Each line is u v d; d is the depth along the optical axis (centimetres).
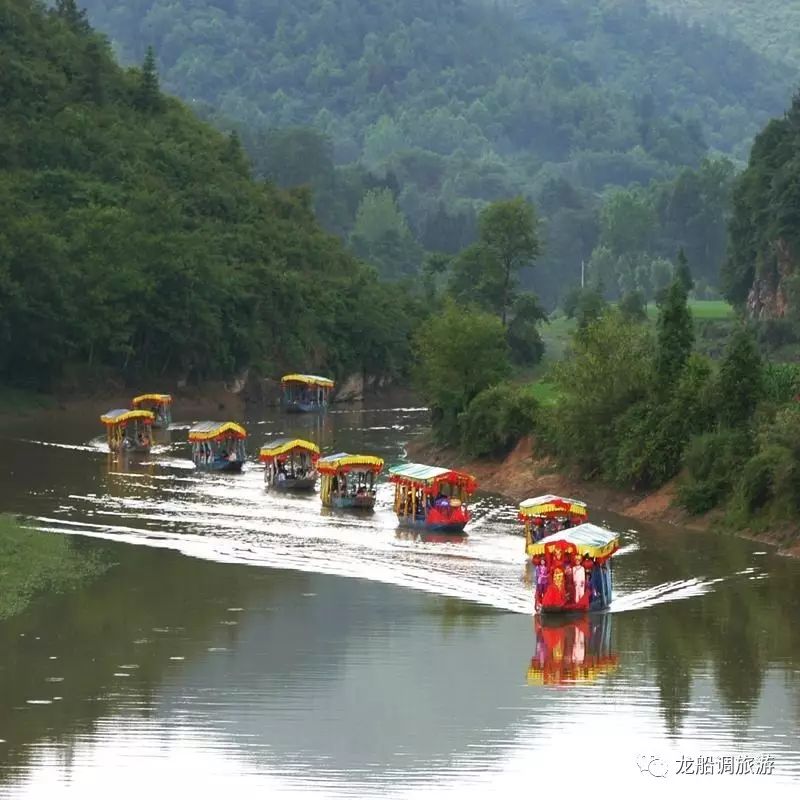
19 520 14338
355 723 8200
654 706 8494
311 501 16088
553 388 17738
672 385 15300
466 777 7456
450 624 10300
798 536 12756
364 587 11431
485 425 17712
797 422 13200
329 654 9506
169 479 17838
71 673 9050
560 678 9012
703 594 11169
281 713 8350
